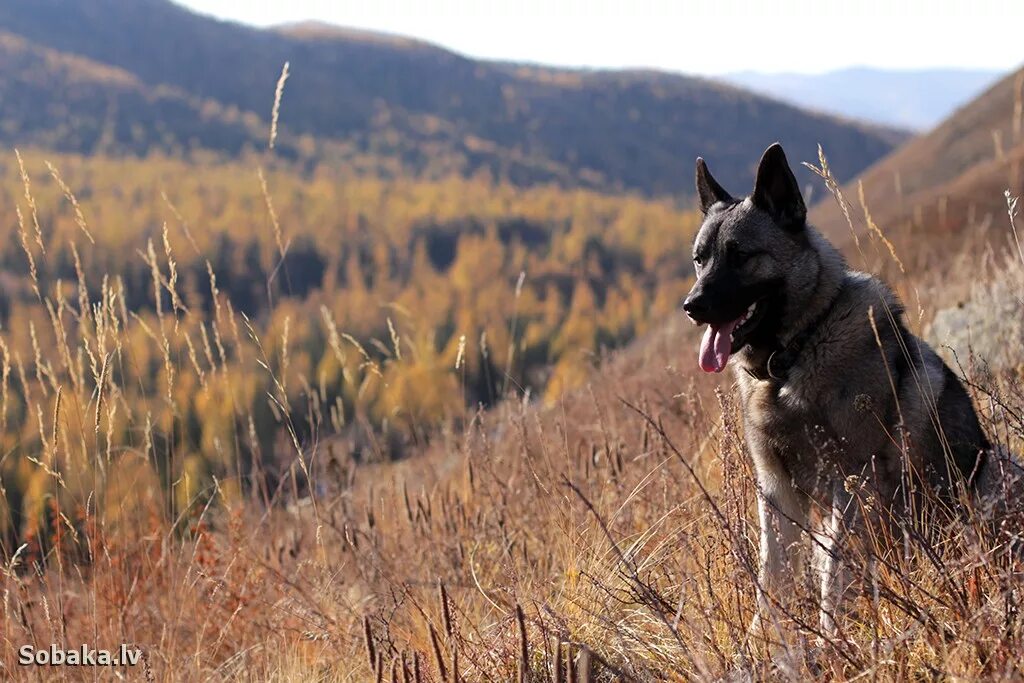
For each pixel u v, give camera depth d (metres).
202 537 5.30
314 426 5.97
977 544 3.15
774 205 4.45
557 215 131.75
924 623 3.05
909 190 51.66
